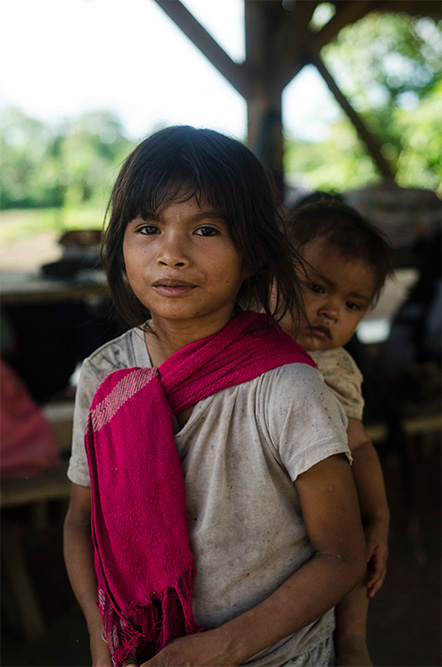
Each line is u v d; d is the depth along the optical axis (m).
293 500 0.88
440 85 9.43
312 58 4.04
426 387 2.84
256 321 0.89
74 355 3.30
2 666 1.92
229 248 0.81
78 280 3.24
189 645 0.79
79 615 2.17
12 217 13.63
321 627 0.95
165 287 0.80
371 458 1.08
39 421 2.17
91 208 14.76
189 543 0.86
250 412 0.84
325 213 1.11
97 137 18.55
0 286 3.09
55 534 2.57
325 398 0.84
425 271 3.49
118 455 0.85
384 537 1.04
